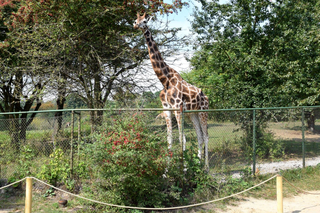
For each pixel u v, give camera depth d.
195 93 8.20
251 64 11.12
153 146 5.83
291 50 11.13
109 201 5.88
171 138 6.70
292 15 11.42
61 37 11.06
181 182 6.64
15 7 12.08
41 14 10.75
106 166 5.82
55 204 6.12
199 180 7.00
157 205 5.88
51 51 10.85
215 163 7.91
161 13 10.98
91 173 6.90
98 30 11.70
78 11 10.38
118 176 5.66
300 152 9.75
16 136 8.01
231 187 7.18
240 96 10.98
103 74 11.85
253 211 6.06
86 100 12.44
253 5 11.12
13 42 11.59
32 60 10.90
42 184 6.96
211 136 8.30
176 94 7.80
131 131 5.76
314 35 11.48
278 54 11.45
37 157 7.79
